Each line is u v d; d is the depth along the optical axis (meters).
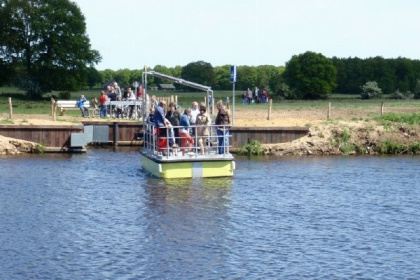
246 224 31.23
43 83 115.75
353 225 31.34
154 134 42.19
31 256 26.47
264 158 52.12
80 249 27.34
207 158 41.44
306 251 27.38
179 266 25.44
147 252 27.00
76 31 116.38
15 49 114.75
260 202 35.62
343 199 36.72
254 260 26.20
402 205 35.41
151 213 32.97
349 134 55.62
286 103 98.31
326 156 53.53
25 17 114.81
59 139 54.44
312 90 123.25
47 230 30.03
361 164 49.03
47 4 115.62
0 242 28.22
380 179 42.75
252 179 42.03
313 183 41.16
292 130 55.09
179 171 41.28
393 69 131.88
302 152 54.47
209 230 30.16
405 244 28.42
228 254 26.86
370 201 36.25
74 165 47.50
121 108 65.69
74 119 62.38
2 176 42.81
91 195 37.06
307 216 32.91
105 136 58.62
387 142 55.38
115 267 25.27
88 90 152.00
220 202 35.41
